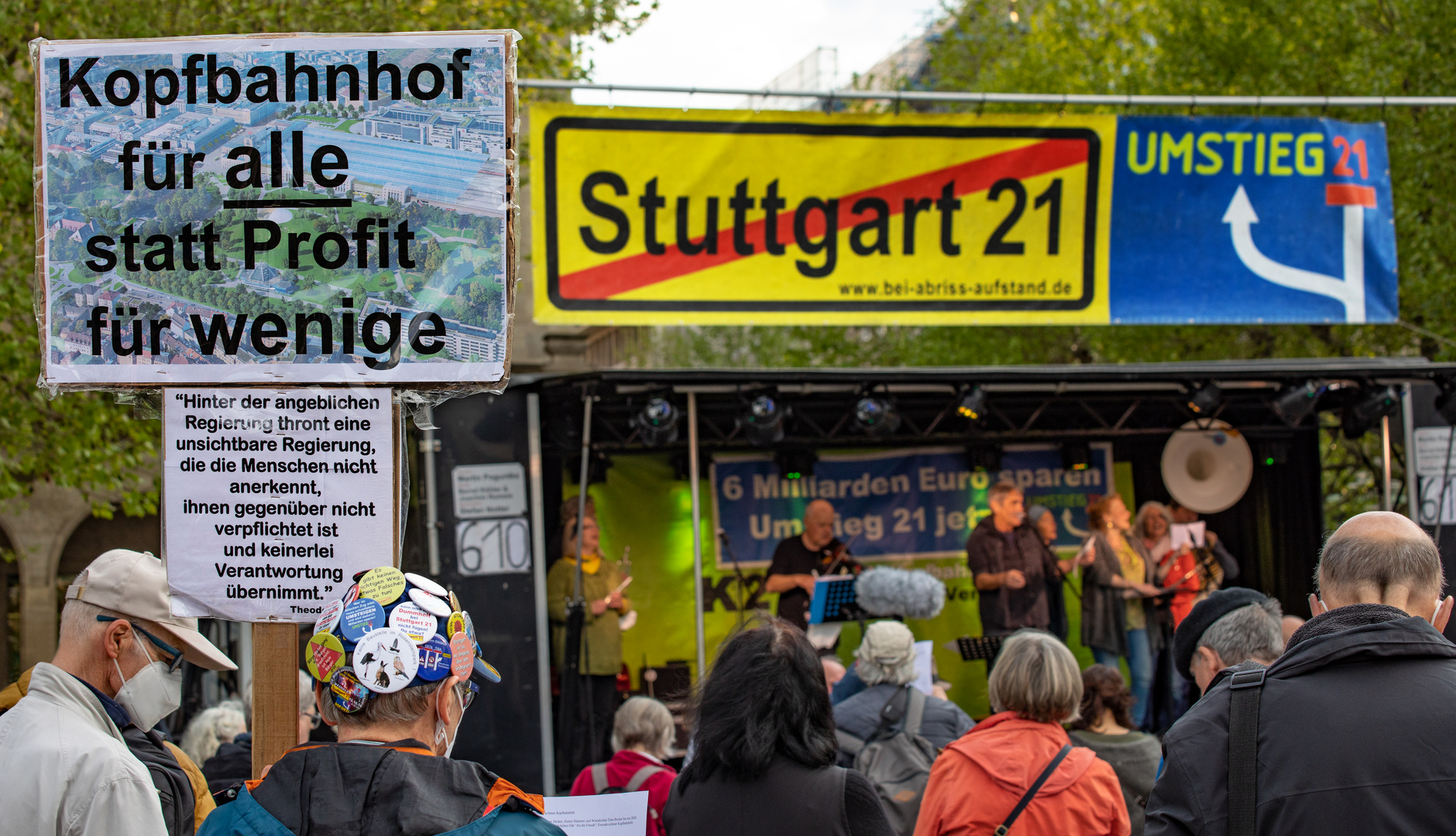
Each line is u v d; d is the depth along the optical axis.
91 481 8.74
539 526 7.39
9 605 12.80
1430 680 2.05
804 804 2.33
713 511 9.30
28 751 2.37
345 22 9.38
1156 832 2.17
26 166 8.01
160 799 2.59
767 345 20.00
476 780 1.81
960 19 18.20
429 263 2.55
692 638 9.16
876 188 7.26
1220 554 9.38
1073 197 7.40
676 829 2.43
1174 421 9.91
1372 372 8.21
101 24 8.77
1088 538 9.07
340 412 2.54
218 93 2.57
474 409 7.42
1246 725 2.12
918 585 7.59
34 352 8.20
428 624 1.89
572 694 7.61
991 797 2.97
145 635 2.64
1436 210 11.20
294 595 2.52
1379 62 11.27
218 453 2.53
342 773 1.76
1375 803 1.96
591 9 11.13
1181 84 13.00
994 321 7.34
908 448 9.62
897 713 4.01
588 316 7.00
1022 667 3.10
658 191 7.08
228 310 2.55
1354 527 2.32
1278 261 7.53
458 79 2.57
